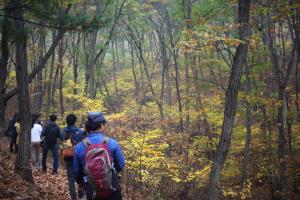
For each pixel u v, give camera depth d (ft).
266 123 59.36
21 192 28.50
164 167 48.75
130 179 48.06
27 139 34.53
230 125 32.94
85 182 16.74
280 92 52.31
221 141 33.01
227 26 36.22
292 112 57.67
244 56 33.04
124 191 46.11
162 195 49.39
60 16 26.71
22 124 34.50
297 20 51.78
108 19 28.40
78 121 68.03
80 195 27.17
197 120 68.39
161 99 90.02
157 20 102.12
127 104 106.83
